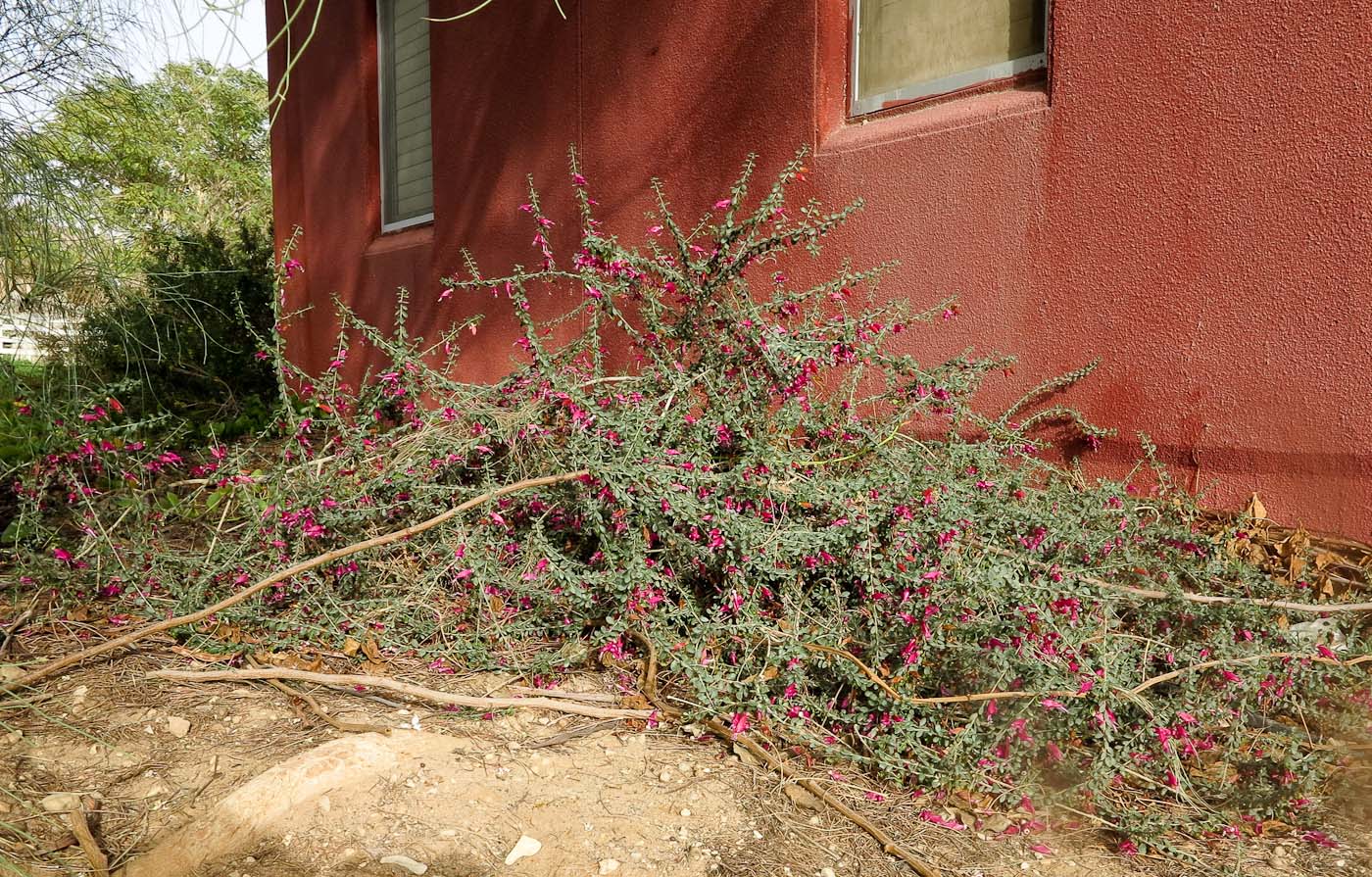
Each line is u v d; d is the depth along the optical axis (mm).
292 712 2492
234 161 12742
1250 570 2730
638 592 2623
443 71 6723
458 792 2111
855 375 3475
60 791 2082
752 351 3121
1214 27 2998
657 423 2990
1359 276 2748
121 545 3354
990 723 2188
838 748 2270
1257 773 2162
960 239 3721
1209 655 2375
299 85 8641
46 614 3053
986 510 2682
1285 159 2877
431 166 7258
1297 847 2004
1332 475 2855
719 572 2820
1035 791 2105
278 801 2016
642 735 2410
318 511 3121
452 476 3428
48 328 4574
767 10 4348
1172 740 2131
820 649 2402
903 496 2654
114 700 2529
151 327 5047
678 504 2611
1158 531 2859
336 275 8289
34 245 4238
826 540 2607
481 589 2840
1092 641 2363
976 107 3693
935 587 2328
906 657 2264
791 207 4328
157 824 1973
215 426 6281
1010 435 3369
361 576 3086
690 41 4750
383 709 2512
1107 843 2025
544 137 5801
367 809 2033
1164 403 3213
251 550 3289
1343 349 2799
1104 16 3260
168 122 4996
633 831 1983
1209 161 3041
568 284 5664
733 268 3309
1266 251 2938
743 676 2527
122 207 4879
